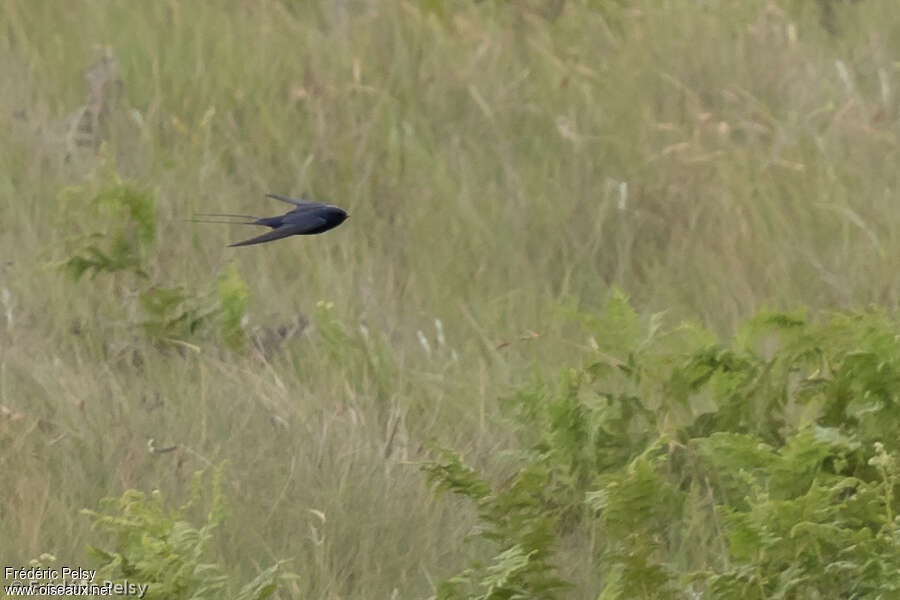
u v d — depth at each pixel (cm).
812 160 2552
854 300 2233
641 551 1456
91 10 2842
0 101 2614
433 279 2272
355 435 1797
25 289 2192
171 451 1756
